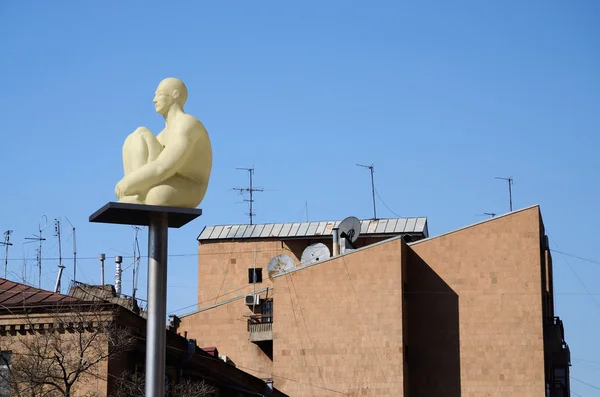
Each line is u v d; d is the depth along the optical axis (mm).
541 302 59531
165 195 20219
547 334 61906
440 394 59844
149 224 20531
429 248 61719
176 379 38469
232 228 79750
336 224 77812
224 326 65875
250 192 81688
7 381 31406
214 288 78125
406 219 78375
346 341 59938
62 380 32094
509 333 59656
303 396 59969
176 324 66500
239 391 45844
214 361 42094
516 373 59125
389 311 59562
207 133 20859
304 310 61062
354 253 60906
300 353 60562
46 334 32094
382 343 59344
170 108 21000
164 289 20297
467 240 61188
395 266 60000
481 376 59500
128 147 20859
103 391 32156
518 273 60156
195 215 20406
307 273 61531
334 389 59562
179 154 20328
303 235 77000
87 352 32469
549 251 69812
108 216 20438
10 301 33875
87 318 32812
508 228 60719
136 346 34344
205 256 78875
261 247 77812
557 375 69125
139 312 45906
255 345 65125
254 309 65938
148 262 20375
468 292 60562
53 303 33375
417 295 61250
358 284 60438
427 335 60688
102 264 55625
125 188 20312
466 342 60062
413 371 60469
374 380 59000
